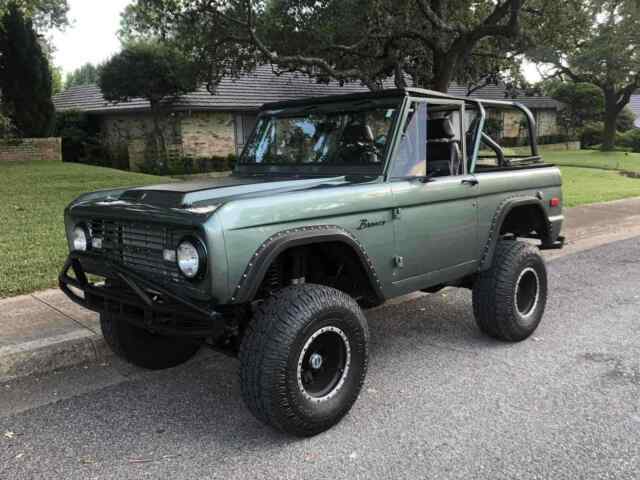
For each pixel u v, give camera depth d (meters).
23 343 4.44
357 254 3.61
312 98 4.52
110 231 3.61
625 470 3.07
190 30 10.63
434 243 4.18
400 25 11.30
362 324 3.51
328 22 10.52
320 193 3.43
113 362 4.60
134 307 3.62
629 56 29.78
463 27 11.81
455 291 6.67
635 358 4.64
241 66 11.86
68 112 23.97
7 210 9.61
